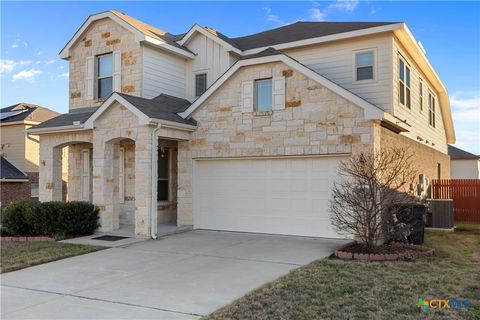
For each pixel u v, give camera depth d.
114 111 12.92
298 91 12.13
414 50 15.26
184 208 13.93
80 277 8.02
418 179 16.55
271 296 6.41
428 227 14.61
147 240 11.88
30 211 12.66
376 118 10.89
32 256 9.91
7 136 25.00
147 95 15.16
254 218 12.99
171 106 14.45
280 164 12.63
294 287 6.84
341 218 10.41
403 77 14.89
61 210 12.34
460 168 36.75
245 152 12.91
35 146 24.73
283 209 12.55
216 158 13.45
